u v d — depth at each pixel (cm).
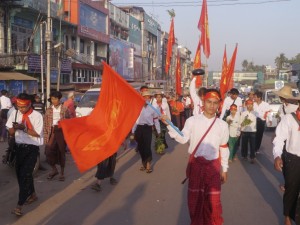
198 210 455
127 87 457
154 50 6244
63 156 823
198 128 463
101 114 471
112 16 4419
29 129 609
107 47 4175
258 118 1168
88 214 604
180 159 1108
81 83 3506
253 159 1066
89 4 3691
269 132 1906
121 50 4588
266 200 691
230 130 1061
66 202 668
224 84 1341
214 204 453
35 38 2808
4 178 838
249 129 1065
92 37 3756
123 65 4662
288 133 509
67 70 3111
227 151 473
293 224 556
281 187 766
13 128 607
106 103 472
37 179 835
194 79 866
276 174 916
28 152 610
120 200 681
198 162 459
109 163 750
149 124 909
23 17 2678
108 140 458
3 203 661
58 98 820
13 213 598
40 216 595
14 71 2442
